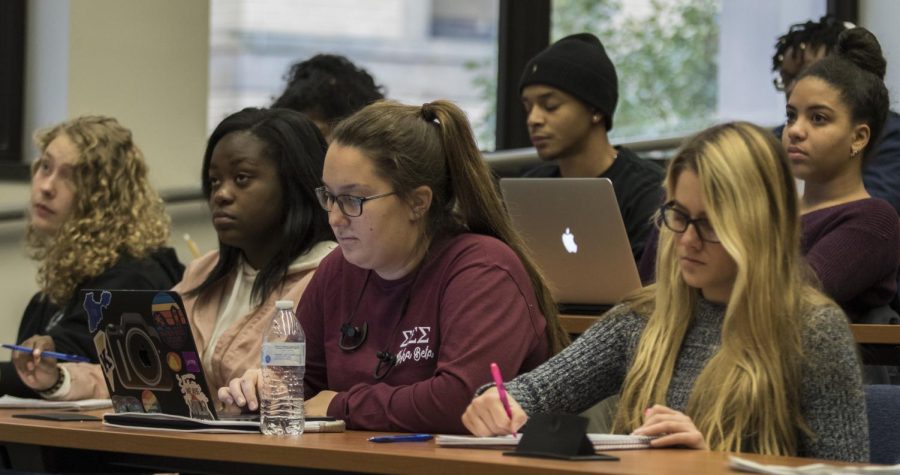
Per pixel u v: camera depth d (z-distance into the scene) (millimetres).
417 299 4793
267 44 12367
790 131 6051
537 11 9859
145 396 4516
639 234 7180
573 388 4387
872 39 6480
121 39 8969
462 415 4367
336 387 4930
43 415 4695
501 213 4926
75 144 6801
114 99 8953
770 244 3971
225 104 9953
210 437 3922
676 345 4211
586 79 7406
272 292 5742
